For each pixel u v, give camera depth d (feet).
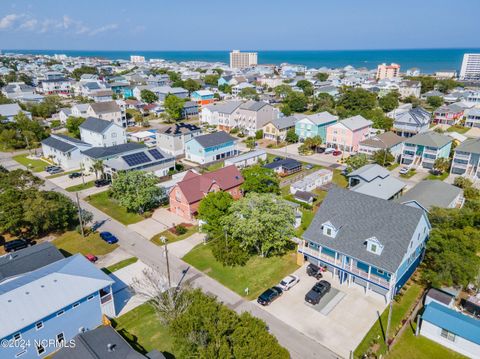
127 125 401.49
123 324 111.65
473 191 195.62
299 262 142.61
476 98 463.42
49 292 102.63
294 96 482.28
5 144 315.17
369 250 121.39
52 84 616.80
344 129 294.05
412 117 319.47
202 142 271.08
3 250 153.28
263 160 275.59
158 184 212.02
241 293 125.90
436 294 116.98
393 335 106.42
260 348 84.33
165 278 133.28
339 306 119.34
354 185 212.43
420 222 123.65
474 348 97.14
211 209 154.40
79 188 225.56
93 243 159.84
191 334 90.17
